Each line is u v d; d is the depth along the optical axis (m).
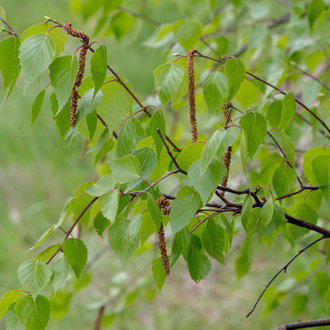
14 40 1.23
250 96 1.49
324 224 1.58
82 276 1.64
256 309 2.79
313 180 1.31
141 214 1.23
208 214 1.29
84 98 1.25
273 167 1.34
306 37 1.61
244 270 1.48
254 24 1.79
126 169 1.23
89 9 1.63
